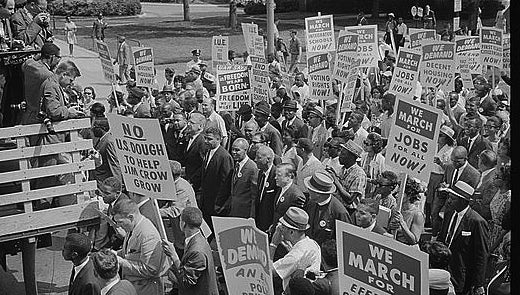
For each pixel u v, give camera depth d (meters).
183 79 17.11
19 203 8.53
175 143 12.77
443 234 8.44
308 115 12.21
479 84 13.94
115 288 6.42
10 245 9.05
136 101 14.88
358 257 5.00
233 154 9.92
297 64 29.86
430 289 6.41
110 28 47.88
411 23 42.69
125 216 7.34
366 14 49.00
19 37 10.67
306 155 9.68
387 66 19.83
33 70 8.84
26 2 11.43
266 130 11.55
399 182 8.77
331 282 6.23
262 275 5.52
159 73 30.30
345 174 9.01
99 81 27.31
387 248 4.80
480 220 8.05
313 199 8.07
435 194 9.97
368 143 9.99
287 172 8.46
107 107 20.12
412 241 7.96
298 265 6.82
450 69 13.79
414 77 12.67
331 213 7.99
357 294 5.05
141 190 7.55
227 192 10.31
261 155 9.38
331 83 13.56
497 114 11.39
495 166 8.69
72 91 13.27
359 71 16.19
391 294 4.84
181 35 44.50
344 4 50.69
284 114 12.52
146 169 7.42
